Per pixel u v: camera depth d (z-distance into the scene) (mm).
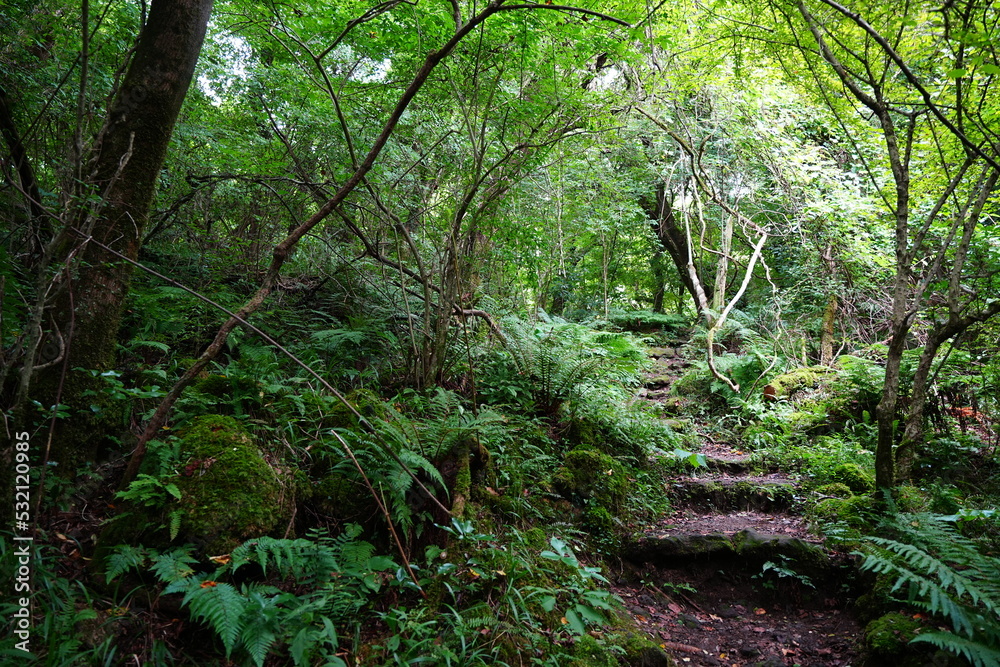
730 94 7727
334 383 4109
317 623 2352
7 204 3221
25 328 2482
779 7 3873
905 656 2609
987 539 3240
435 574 2801
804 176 7973
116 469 2930
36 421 2688
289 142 5062
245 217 5602
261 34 4512
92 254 2889
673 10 5449
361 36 4520
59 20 3867
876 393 5781
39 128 3668
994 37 3365
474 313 4863
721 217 9875
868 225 7570
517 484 3773
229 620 2078
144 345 3795
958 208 4195
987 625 2445
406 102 2910
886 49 2980
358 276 5281
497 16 4113
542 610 2830
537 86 4781
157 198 4781
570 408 4996
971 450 4836
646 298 18703
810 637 3207
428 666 2342
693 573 3721
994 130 3945
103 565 2418
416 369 4395
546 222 6875
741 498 4707
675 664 2912
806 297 8766
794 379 7109
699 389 7773
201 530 2469
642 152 9203
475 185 4402
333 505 2973
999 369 4883
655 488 4641
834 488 4535
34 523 2166
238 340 4086
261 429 3170
